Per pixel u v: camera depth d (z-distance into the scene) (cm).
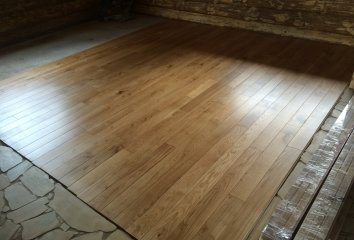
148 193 179
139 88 287
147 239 153
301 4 360
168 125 236
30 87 296
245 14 407
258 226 159
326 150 175
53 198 178
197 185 183
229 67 317
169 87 286
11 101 274
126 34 423
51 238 156
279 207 141
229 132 225
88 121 244
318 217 136
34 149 216
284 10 375
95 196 178
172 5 469
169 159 203
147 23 463
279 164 195
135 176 191
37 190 184
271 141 214
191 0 446
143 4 501
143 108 257
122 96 276
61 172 196
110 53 365
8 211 171
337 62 314
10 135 230
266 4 385
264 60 328
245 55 341
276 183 182
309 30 367
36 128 238
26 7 414
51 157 208
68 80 307
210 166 196
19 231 160
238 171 191
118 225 161
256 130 225
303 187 151
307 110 244
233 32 409
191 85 288
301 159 199
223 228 158
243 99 263
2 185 188
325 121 233
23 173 196
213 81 292
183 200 174
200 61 333
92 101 270
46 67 337
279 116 239
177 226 159
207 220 162
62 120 246
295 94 266
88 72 321
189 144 215
